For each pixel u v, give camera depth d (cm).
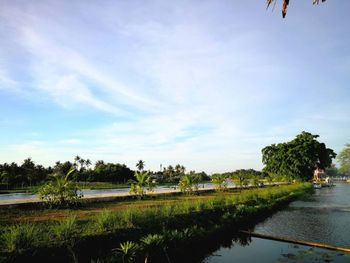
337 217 1858
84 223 995
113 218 998
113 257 789
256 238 1317
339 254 1033
